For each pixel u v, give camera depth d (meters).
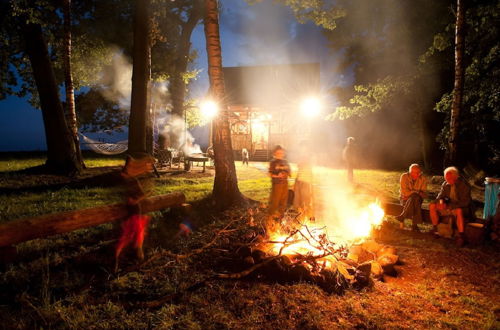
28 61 16.44
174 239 5.49
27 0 10.61
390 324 3.33
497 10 10.34
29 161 17.38
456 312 3.66
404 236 6.35
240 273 4.17
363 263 4.39
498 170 15.61
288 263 4.32
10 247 3.99
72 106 13.28
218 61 7.69
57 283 3.86
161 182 11.94
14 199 8.12
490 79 11.45
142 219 4.72
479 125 14.02
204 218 6.69
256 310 3.46
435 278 4.57
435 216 6.32
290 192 7.97
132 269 4.27
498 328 3.30
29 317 3.17
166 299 3.59
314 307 3.57
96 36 15.84
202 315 3.33
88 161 18.83
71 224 4.55
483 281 4.49
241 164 22.59
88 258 4.58
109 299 3.58
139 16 12.63
